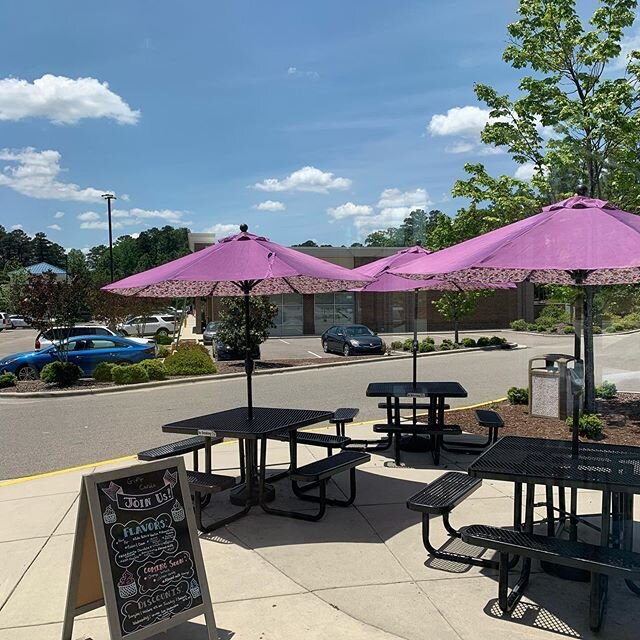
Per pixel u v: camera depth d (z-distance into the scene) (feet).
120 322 97.35
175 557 10.92
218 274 15.34
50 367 50.57
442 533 16.42
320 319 120.88
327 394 43.62
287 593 13.24
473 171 37.91
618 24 31.42
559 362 29.22
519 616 12.17
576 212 13.29
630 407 31.09
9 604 13.03
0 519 18.44
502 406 33.91
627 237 11.86
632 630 11.63
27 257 453.17
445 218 75.20
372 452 25.59
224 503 19.43
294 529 16.87
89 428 33.68
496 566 14.28
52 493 21.11
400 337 108.17
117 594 10.12
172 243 377.30
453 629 11.71
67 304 52.85
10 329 188.03
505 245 12.55
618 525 13.66
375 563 14.65
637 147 28.14
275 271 15.34
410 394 24.11
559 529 15.60
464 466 23.11
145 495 10.80
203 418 19.62
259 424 18.40
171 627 10.59
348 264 114.21
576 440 14.29
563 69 33.04
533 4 32.65
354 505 18.74
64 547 16.16
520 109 33.81
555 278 17.93
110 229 128.77
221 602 12.90
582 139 28.02
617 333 30.32
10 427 34.58
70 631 10.82
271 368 59.57
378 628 11.79
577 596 13.01
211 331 96.94
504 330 120.37
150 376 52.60
